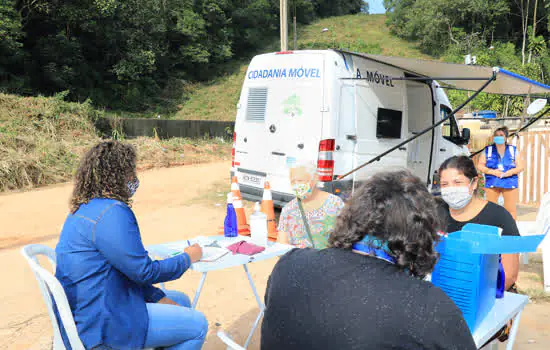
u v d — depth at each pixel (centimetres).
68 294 206
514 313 215
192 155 1586
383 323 116
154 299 253
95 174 218
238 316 396
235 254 279
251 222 305
